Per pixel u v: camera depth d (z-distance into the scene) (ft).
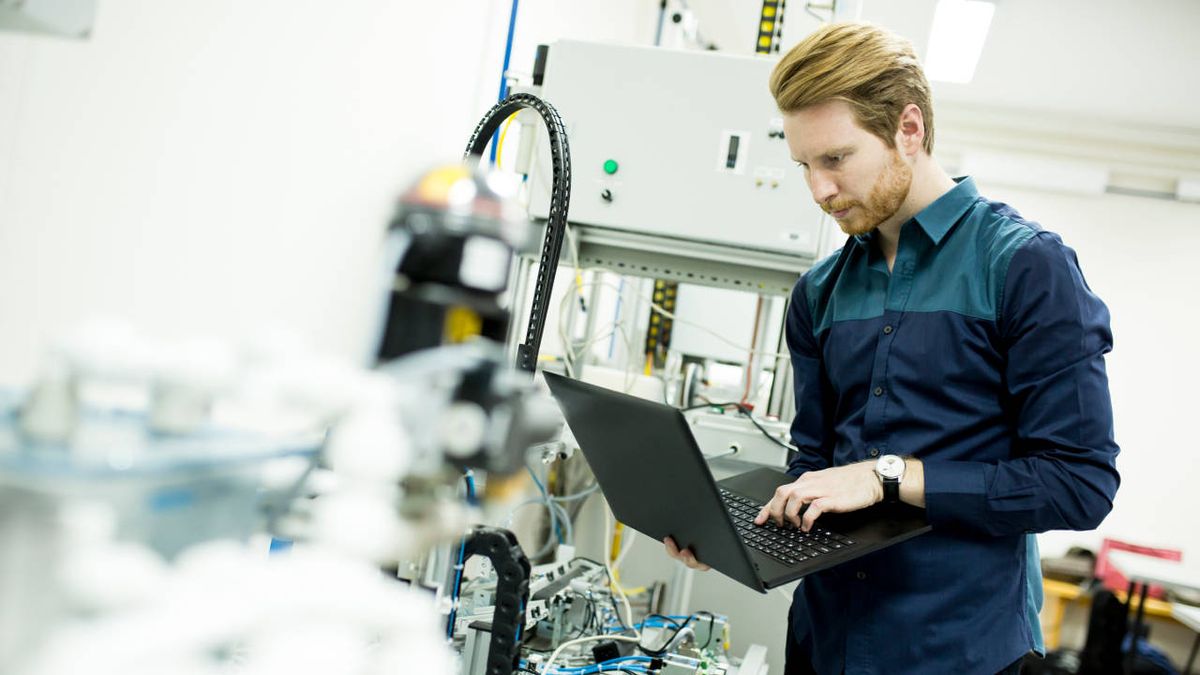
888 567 3.35
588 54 4.93
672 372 7.44
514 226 1.62
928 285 3.44
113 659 1.04
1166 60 12.91
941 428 3.33
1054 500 2.93
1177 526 15.29
